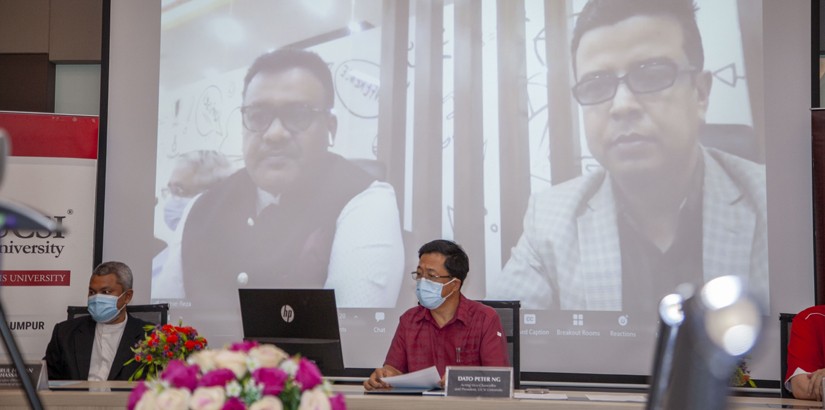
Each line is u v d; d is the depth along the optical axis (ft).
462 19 14.26
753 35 13.58
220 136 14.70
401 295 14.10
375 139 14.38
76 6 16.12
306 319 9.21
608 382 13.48
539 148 13.97
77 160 14.47
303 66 14.64
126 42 14.83
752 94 13.53
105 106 14.73
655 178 13.66
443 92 14.24
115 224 14.61
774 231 13.34
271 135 14.58
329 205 14.40
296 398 4.32
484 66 14.16
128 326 11.55
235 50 14.78
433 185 14.16
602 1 13.97
